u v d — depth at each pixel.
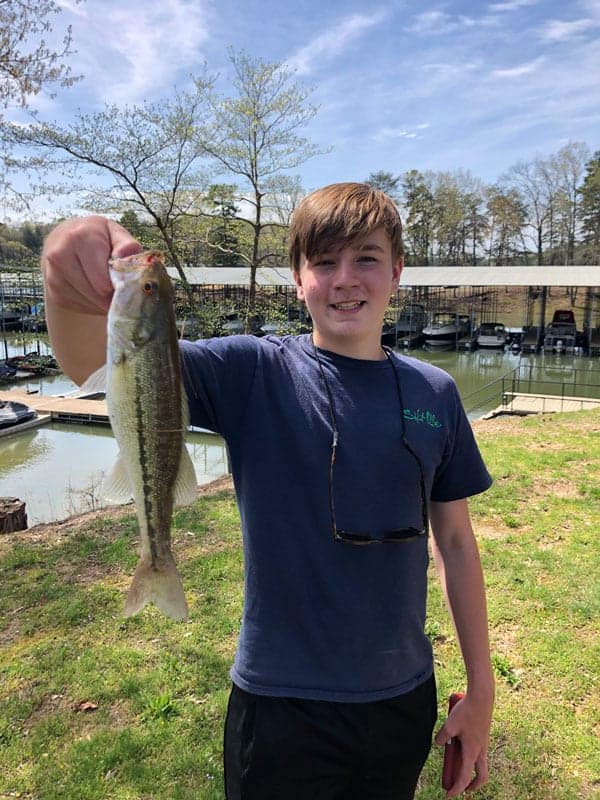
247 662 1.71
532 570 5.43
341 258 1.77
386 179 49.34
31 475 15.01
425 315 46.31
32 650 4.32
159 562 1.68
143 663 4.14
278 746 1.64
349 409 1.75
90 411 21.11
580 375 31.36
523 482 8.05
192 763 3.25
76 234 1.47
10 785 3.12
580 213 57.22
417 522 1.79
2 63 11.50
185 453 1.67
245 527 1.76
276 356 1.81
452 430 1.95
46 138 11.02
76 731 3.50
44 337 19.00
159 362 1.57
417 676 1.81
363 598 1.68
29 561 5.91
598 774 3.13
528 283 38.94
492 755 3.26
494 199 60.06
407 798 1.86
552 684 3.83
